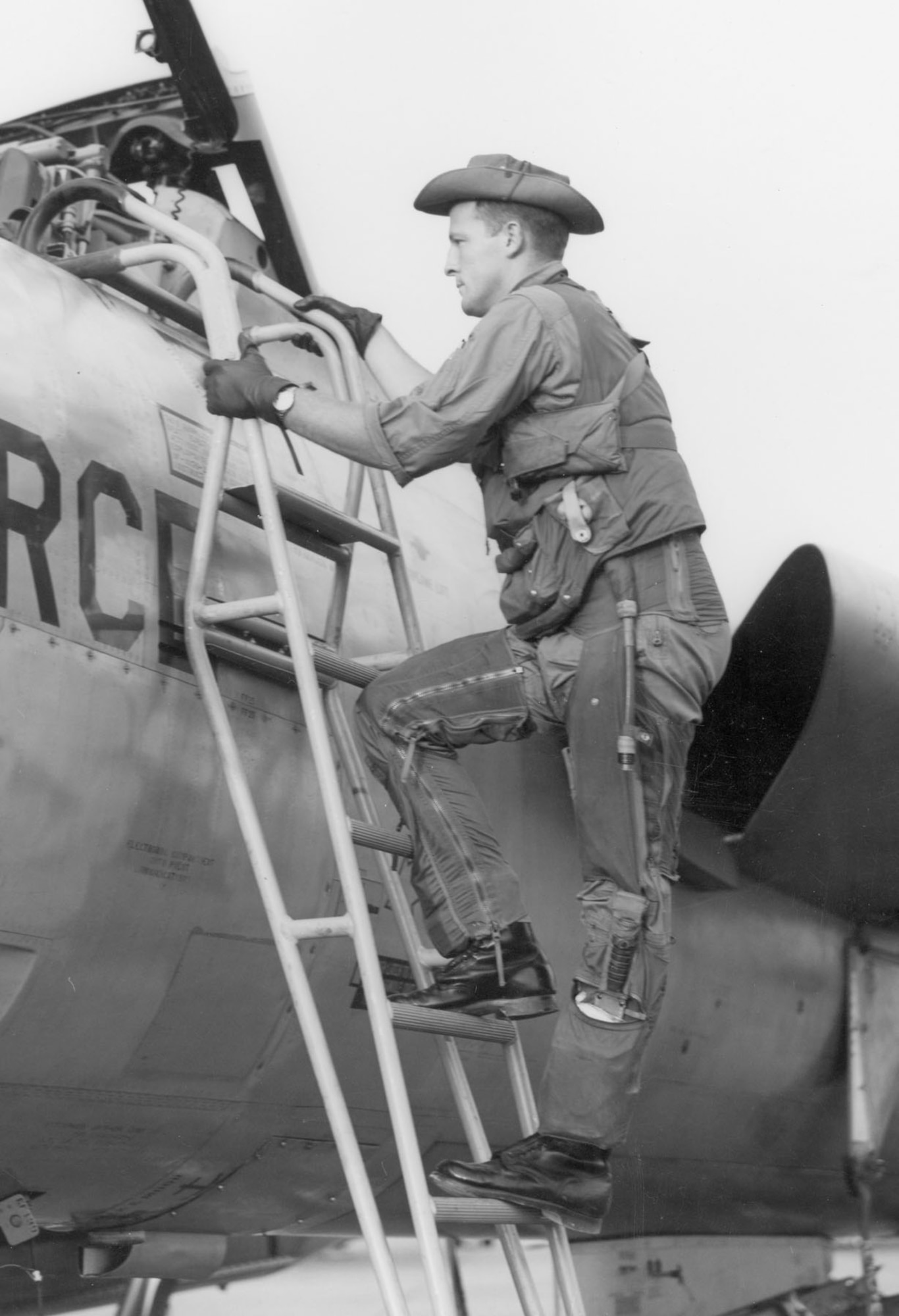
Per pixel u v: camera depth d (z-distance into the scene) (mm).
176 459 2791
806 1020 5062
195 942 2668
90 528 2525
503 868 2594
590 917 2557
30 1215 2812
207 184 4301
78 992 2486
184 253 2713
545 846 3641
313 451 3314
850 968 5320
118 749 2480
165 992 2646
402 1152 2182
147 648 2564
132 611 2557
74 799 2404
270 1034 2910
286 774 2820
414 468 2477
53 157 3453
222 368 2498
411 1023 2338
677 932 4406
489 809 3490
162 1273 3568
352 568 3305
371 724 2664
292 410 2455
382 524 3014
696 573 2623
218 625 2645
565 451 2521
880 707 4645
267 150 4152
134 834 2508
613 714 2500
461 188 2744
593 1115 2475
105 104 4207
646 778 2543
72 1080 2574
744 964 4703
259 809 2762
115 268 2842
